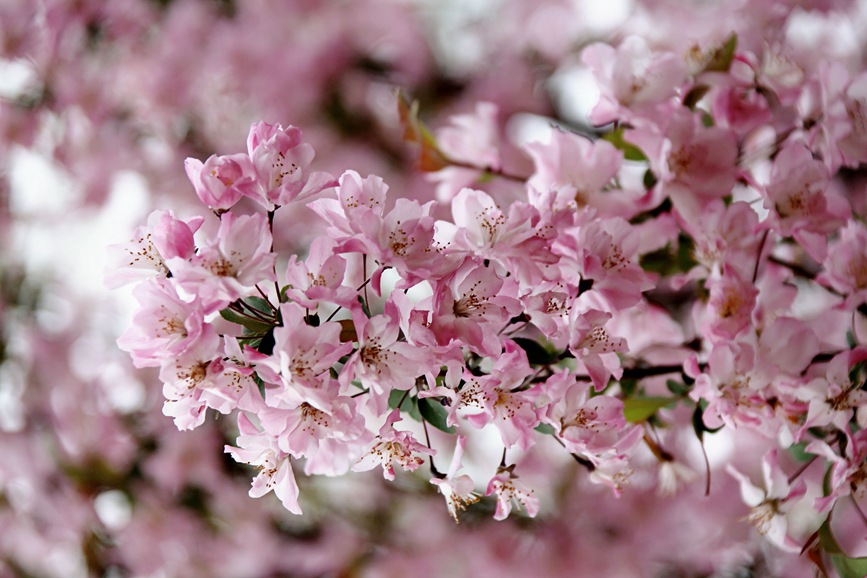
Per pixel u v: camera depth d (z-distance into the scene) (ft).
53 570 7.93
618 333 5.02
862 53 6.41
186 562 7.61
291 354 4.15
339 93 8.11
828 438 4.56
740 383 4.48
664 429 4.94
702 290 4.79
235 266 4.17
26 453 7.61
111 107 7.75
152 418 7.72
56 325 8.06
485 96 7.84
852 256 4.58
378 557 7.51
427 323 4.23
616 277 4.42
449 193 5.18
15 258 8.09
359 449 4.29
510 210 4.32
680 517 6.82
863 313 4.65
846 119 4.66
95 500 7.61
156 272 4.26
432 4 8.37
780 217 4.59
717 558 6.92
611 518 6.92
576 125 7.79
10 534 7.74
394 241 4.23
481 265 4.27
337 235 4.24
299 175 4.25
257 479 4.28
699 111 4.79
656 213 4.72
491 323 4.25
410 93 8.18
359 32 8.18
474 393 4.26
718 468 6.65
